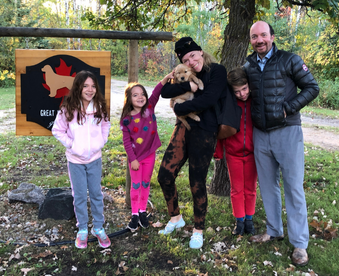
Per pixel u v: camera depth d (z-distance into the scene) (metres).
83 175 2.80
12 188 4.30
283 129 2.61
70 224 3.30
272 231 2.90
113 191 4.27
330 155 6.32
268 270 2.56
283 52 2.53
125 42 4.45
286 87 2.56
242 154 2.92
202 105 2.50
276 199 2.87
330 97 13.65
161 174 2.88
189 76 2.62
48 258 2.71
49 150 6.45
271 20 18.86
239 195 3.02
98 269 2.58
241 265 2.61
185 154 2.86
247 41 3.71
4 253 2.76
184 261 2.68
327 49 15.21
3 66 22.44
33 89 3.23
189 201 3.96
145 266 2.62
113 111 11.80
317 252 2.76
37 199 3.71
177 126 2.88
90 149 2.75
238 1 3.60
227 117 2.63
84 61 3.24
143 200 3.20
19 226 3.22
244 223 3.19
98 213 2.89
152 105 3.08
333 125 9.87
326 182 4.81
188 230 3.20
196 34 25.39
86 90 2.65
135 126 3.00
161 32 3.33
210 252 2.81
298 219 2.65
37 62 3.19
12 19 23.25
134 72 3.43
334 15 3.27
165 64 30.97
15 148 6.52
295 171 2.60
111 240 3.03
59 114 2.71
